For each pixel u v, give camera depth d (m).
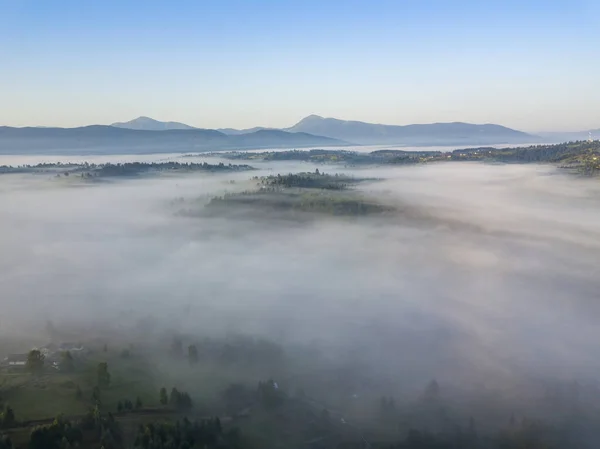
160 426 111.06
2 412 113.31
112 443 102.12
